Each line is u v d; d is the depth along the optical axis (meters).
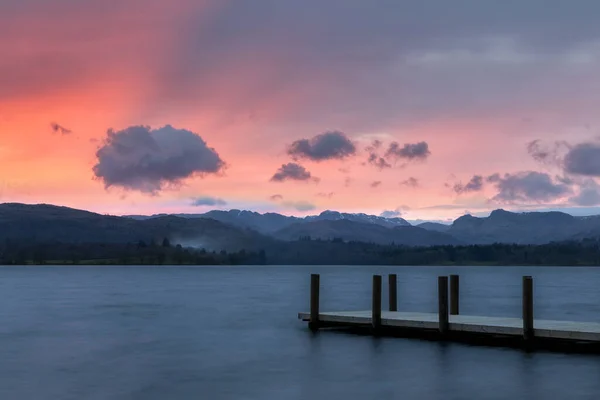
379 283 43.94
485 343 39.78
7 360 37.03
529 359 34.97
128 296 105.50
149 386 30.00
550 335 36.97
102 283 169.25
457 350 37.75
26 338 47.09
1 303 87.31
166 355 38.56
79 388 29.61
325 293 115.19
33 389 29.42
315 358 36.53
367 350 38.44
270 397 27.83
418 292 120.69
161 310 73.75
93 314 68.38
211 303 86.50
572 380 30.48
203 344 43.12
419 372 32.44
